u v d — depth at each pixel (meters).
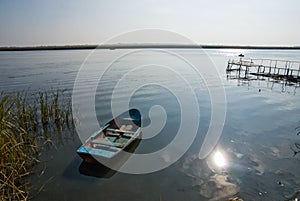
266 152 9.91
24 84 25.67
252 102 19.61
